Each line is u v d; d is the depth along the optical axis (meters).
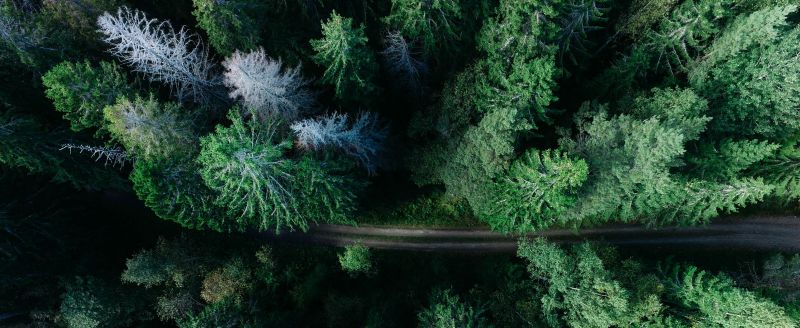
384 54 28.86
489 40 26.86
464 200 38.97
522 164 27.53
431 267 37.59
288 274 36.41
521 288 30.84
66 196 34.97
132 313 33.69
